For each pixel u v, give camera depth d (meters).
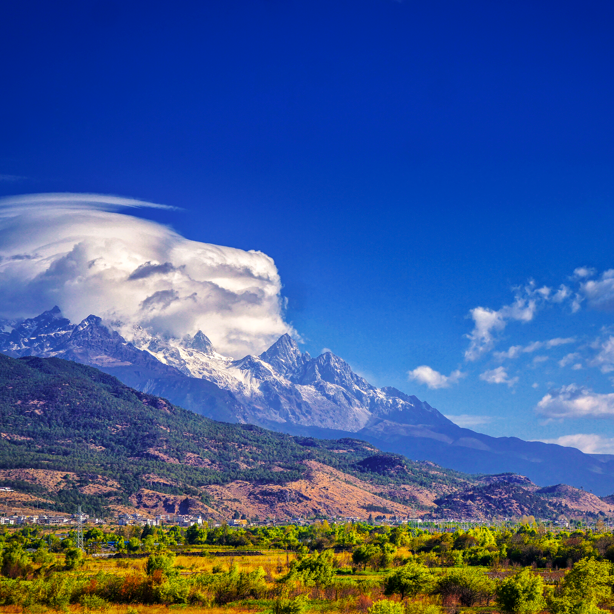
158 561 103.50
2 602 84.19
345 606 79.94
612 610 73.75
